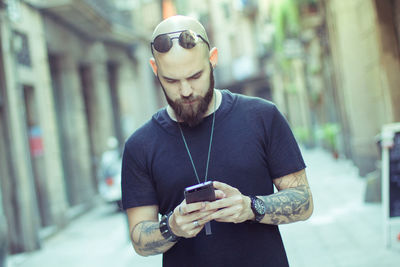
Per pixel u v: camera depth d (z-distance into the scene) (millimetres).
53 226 9914
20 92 8695
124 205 1988
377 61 8086
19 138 8445
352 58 10305
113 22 16672
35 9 10508
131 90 18984
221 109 1930
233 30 34125
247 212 1725
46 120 10430
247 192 1872
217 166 1876
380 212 7113
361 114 10430
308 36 17906
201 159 1888
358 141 10633
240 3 31734
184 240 1908
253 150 1885
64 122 12547
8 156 8250
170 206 1929
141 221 1963
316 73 18891
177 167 1900
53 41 11734
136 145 1972
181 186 1896
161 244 1812
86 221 11234
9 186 8242
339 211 7691
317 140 23016
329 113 17766
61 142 12320
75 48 13367
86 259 7262
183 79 1788
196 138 1905
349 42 10297
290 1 15109
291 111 27672
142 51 20562
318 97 19984
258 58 32094
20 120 8578
